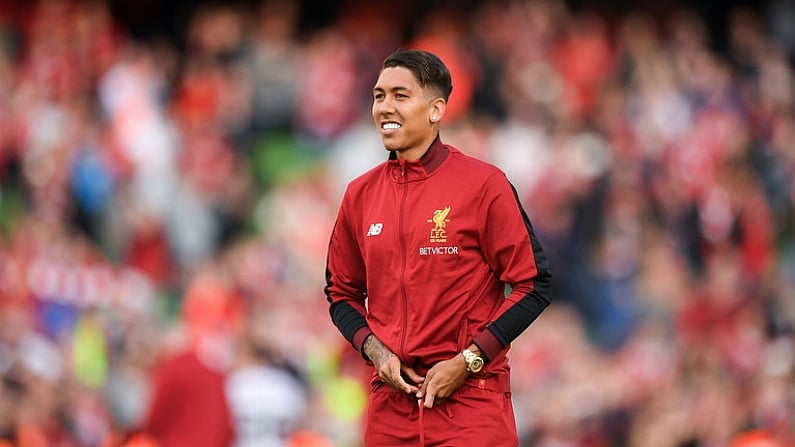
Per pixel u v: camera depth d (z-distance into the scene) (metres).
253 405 35.94
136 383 39.28
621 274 48.84
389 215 16.20
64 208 45.38
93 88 49.03
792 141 56.31
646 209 51.16
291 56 51.59
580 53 54.66
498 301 16.42
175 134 48.38
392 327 16.14
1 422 35.12
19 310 39.75
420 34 55.09
